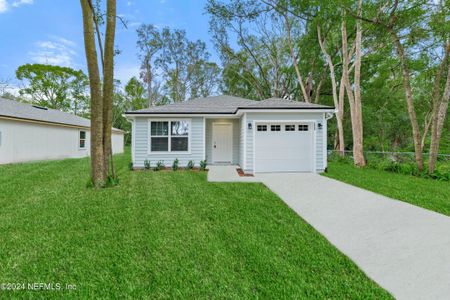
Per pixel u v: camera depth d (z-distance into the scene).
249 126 9.06
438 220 4.05
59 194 5.62
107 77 6.41
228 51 21.42
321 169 9.37
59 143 15.12
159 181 7.47
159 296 2.12
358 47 11.55
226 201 5.24
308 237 3.38
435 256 2.81
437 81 8.71
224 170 10.02
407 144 20.80
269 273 2.48
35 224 3.77
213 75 28.61
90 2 5.75
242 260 2.74
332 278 2.40
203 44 27.34
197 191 6.15
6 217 4.06
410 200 5.35
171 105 11.95
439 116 8.52
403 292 2.18
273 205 4.96
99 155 6.29
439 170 8.47
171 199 5.35
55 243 3.13
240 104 12.45
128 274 2.45
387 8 9.41
